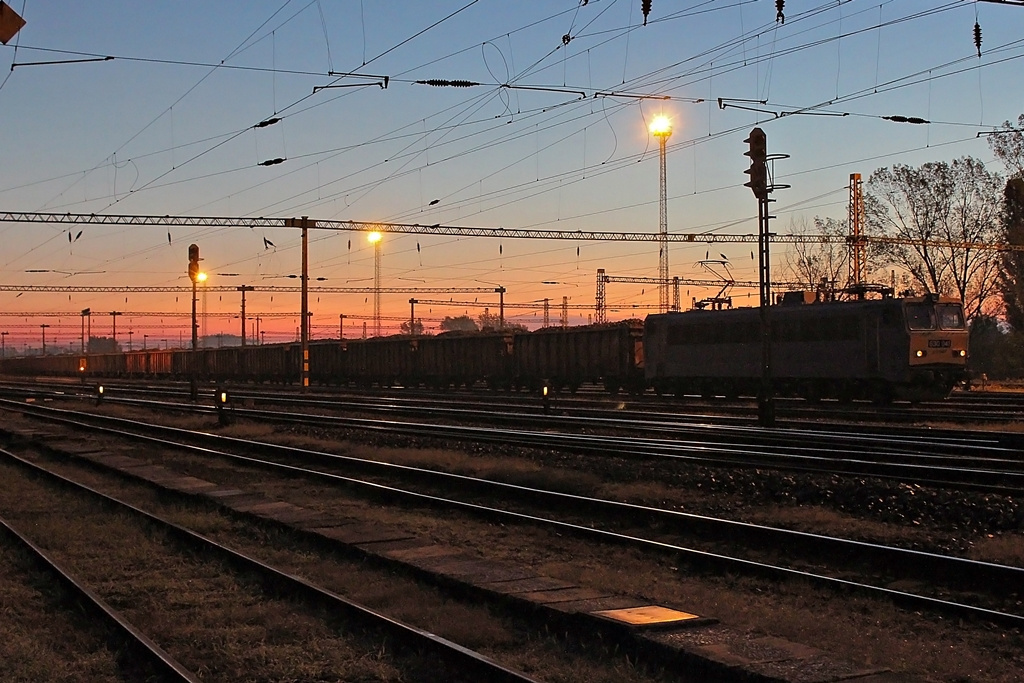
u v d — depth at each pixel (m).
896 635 8.63
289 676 7.68
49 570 11.27
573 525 13.49
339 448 24.94
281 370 71.88
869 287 36.31
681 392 42.91
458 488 18.03
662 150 40.62
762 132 26.45
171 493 18.08
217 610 9.72
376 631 8.69
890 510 14.28
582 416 33.38
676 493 16.50
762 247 26.80
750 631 8.05
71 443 29.22
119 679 7.72
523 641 8.45
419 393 52.38
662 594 9.73
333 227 45.84
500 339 53.59
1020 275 57.09
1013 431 23.86
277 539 13.45
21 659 8.08
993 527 13.16
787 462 19.12
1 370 156.12
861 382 35.22
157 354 92.38
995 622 8.77
